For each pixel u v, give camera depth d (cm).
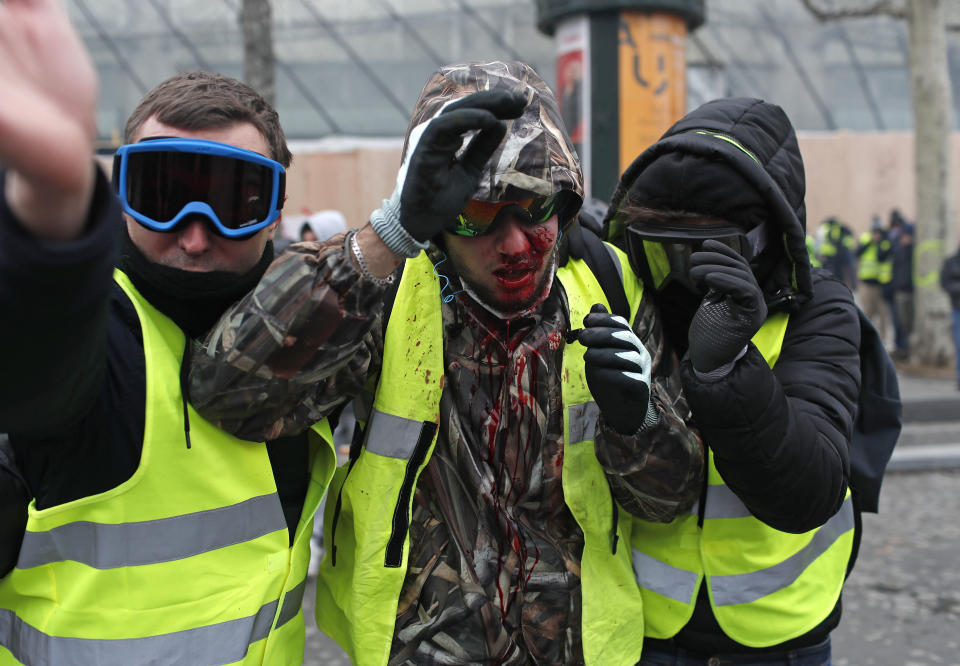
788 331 146
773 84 1636
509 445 141
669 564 155
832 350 142
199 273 116
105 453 116
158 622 120
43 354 83
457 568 140
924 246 970
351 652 147
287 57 1521
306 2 1526
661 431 135
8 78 71
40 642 120
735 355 122
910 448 622
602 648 145
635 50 567
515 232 128
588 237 157
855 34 1650
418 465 138
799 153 153
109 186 81
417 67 1539
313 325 111
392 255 111
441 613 140
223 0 1492
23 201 75
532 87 133
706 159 138
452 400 142
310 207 1192
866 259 1155
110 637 119
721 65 1566
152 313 121
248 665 126
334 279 111
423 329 138
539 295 138
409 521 139
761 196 138
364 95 1531
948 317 972
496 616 140
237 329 112
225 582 124
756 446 123
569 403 143
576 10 568
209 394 116
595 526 145
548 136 129
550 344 143
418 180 104
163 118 115
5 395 85
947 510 500
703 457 143
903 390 842
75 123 73
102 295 84
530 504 145
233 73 1501
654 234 142
